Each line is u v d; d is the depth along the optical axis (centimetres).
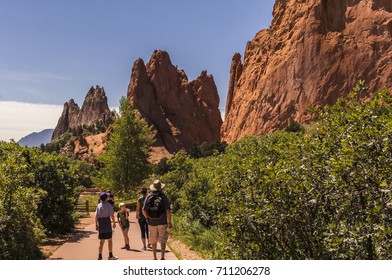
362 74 9450
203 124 15512
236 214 721
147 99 14938
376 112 680
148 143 4119
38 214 1571
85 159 12356
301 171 672
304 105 9944
